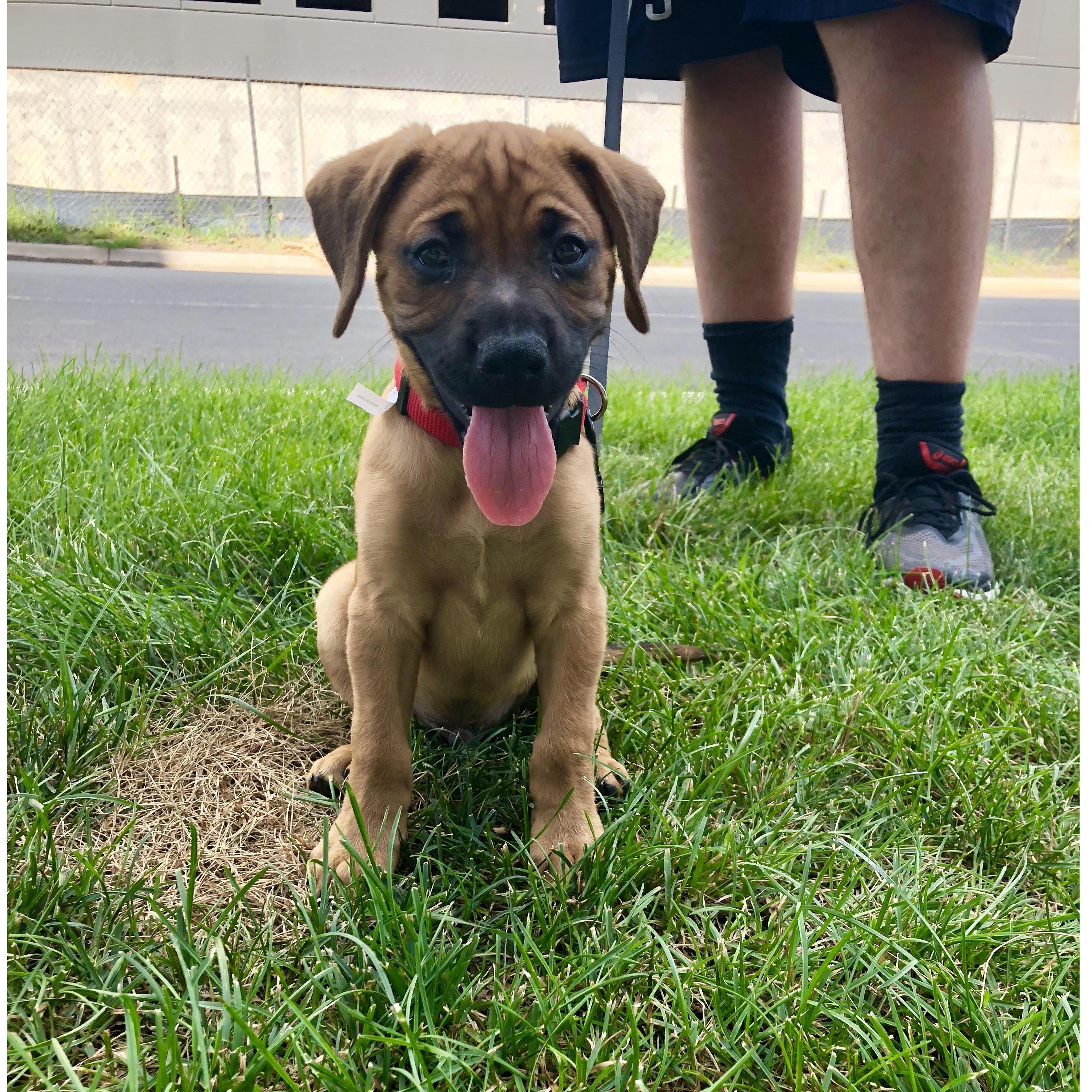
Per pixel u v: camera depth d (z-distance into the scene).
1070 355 2.90
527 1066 0.42
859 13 0.84
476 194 0.55
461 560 0.57
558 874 0.54
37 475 0.95
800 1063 0.41
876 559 0.93
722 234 1.10
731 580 0.86
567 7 1.06
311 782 0.62
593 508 0.59
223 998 0.43
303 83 5.11
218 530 0.87
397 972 0.45
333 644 0.65
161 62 5.02
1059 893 0.55
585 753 0.57
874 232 0.93
